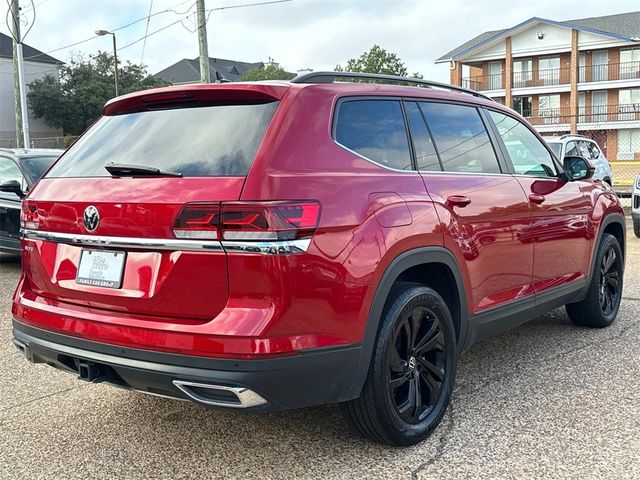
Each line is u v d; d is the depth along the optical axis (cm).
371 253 286
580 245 479
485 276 370
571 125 4450
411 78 371
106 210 285
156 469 304
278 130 279
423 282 357
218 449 323
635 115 4381
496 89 4875
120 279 283
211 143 284
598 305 516
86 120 5331
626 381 406
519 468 296
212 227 258
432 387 334
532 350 476
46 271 316
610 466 296
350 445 325
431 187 335
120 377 287
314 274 264
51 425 356
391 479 290
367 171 304
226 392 260
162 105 322
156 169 279
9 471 304
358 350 283
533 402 374
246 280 256
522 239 402
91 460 314
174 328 265
